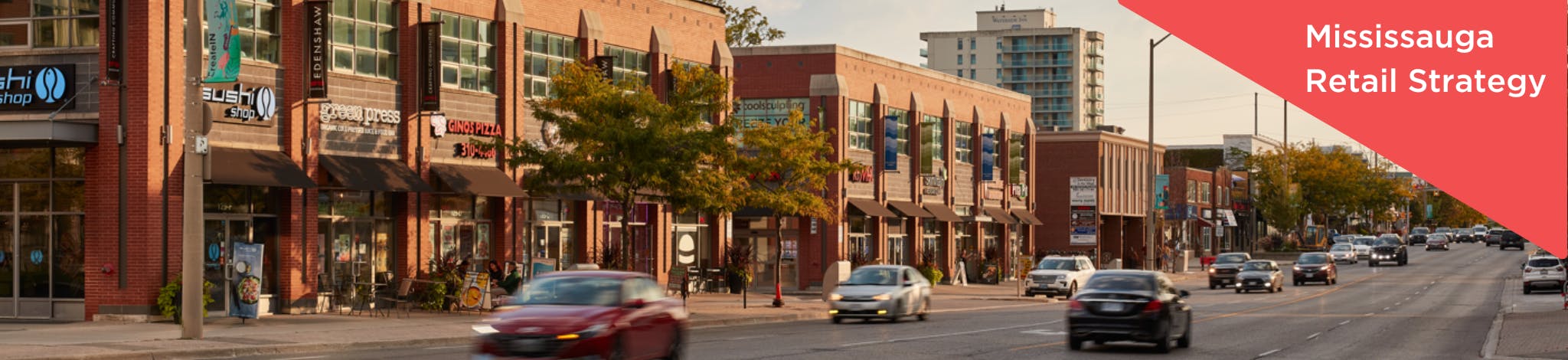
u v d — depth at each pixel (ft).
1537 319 120.57
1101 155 273.33
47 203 99.81
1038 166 274.98
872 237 192.95
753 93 183.21
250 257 97.45
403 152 117.60
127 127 96.07
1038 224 247.91
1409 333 106.52
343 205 113.19
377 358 75.82
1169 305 83.56
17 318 99.76
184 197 84.43
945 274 214.90
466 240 126.00
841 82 181.06
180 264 98.22
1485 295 180.96
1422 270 276.62
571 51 137.18
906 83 201.26
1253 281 191.72
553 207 138.00
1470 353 87.76
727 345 87.30
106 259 96.58
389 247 118.42
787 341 91.20
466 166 123.65
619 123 112.57
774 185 172.65
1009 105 240.94
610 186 112.27
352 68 113.29
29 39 97.96
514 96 128.47
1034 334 99.19
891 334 98.89
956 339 93.09
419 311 115.24
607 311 62.28
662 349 68.03
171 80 97.91
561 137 118.73
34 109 97.45
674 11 151.23
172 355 76.02
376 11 115.85
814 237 180.04
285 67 106.42
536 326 59.88
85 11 97.45
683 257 158.40
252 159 101.81
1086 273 173.78
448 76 122.21
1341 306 151.33
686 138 113.39
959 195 218.59
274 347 80.64
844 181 181.57
